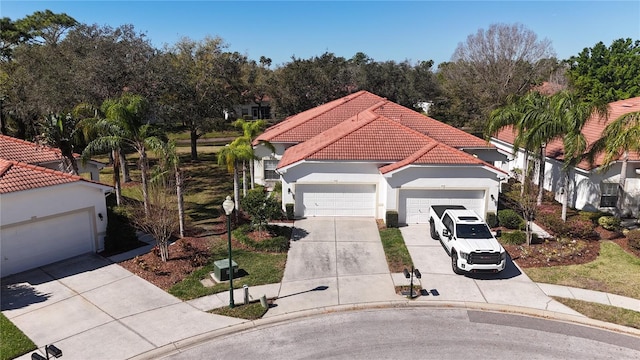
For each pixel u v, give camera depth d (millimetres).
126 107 20656
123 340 12641
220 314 14016
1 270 16422
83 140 22859
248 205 20250
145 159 21281
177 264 17438
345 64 59375
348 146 22891
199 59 39062
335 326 13430
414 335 12930
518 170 31578
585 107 20172
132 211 21734
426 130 27703
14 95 36125
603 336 12844
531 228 19703
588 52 45625
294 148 27062
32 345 12281
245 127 24172
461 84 52062
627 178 22828
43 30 46062
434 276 16516
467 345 12422
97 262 17859
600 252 18453
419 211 22125
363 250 19031
